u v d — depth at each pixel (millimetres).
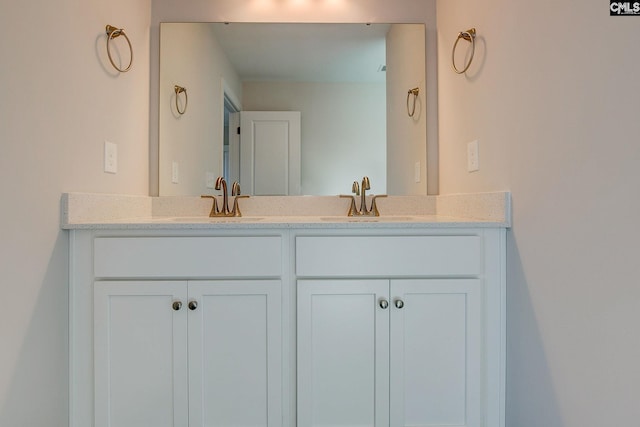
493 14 1389
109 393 1328
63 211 1265
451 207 1753
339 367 1356
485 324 1360
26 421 1124
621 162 835
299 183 1986
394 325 1352
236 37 1975
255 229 1344
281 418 1354
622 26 826
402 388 1357
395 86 1989
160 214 1908
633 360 816
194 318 1331
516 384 1294
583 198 955
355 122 2016
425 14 1972
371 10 1975
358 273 1346
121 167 1624
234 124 1994
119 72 1601
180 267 1327
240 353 1344
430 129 1968
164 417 1334
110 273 1316
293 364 1360
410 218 1828
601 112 889
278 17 1969
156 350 1333
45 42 1155
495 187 1396
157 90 1917
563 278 1040
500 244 1355
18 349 1086
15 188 1056
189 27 1954
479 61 1504
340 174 1996
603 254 893
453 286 1351
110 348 1327
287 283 1357
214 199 1890
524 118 1205
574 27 973
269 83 2012
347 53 1996
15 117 1046
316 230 1357
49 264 1216
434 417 1361
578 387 989
